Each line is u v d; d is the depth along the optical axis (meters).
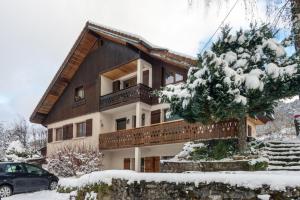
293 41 8.79
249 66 11.91
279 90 11.52
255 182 5.70
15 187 14.95
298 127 16.64
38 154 30.06
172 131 18.06
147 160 20.75
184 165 12.38
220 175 6.19
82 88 26.14
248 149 12.29
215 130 14.97
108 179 8.23
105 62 23.59
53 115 28.47
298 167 10.68
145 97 20.75
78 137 25.05
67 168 21.05
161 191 6.94
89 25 23.25
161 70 20.64
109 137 22.28
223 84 11.15
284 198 5.36
